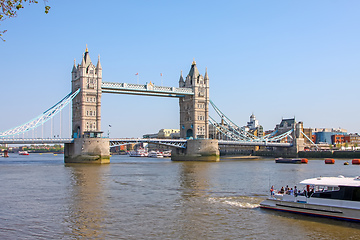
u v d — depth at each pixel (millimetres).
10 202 52844
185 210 47375
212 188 66438
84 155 152000
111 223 41188
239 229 39031
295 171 106688
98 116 161125
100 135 156500
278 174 95375
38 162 169875
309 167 127812
